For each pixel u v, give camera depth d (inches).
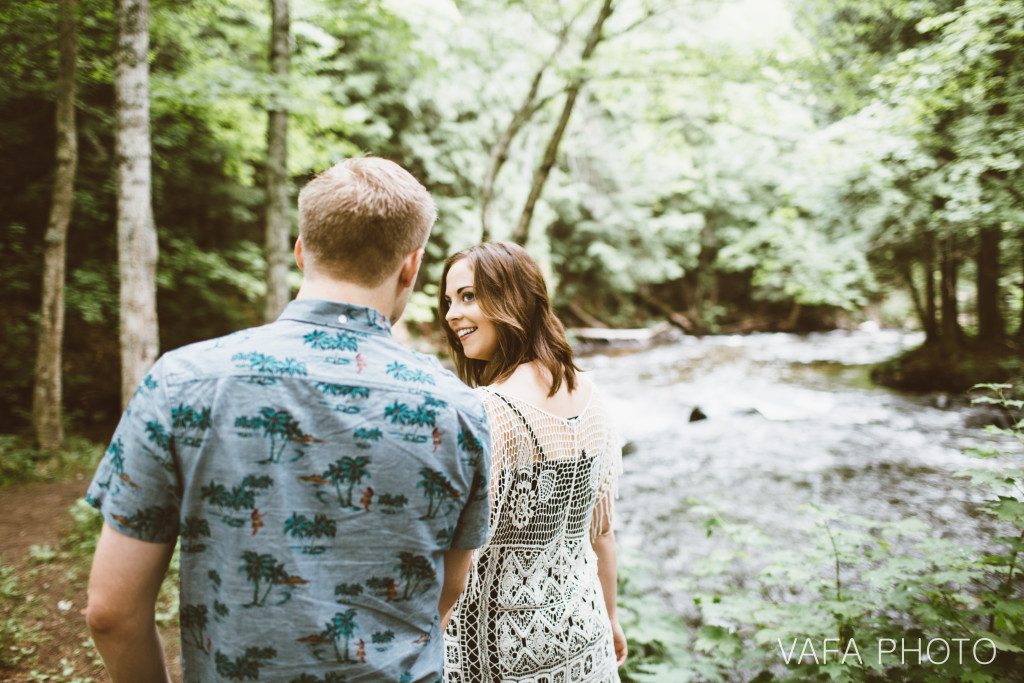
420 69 373.1
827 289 347.3
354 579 30.5
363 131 445.4
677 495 222.4
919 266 379.6
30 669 104.0
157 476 29.0
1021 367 301.3
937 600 82.4
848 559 89.1
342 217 32.0
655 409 363.3
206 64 267.4
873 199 291.4
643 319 790.5
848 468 234.4
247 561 29.2
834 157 255.3
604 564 58.8
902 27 208.7
